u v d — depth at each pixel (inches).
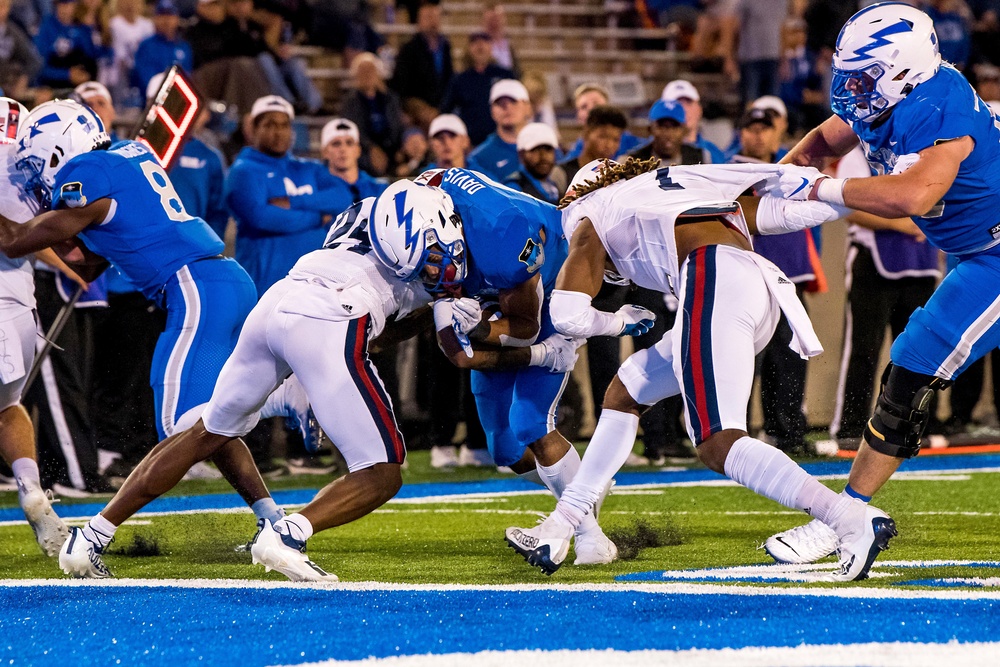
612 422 503.2
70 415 897.5
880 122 497.4
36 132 574.2
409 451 1151.6
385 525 677.9
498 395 562.3
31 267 620.1
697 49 1675.7
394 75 1342.3
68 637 397.1
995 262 516.7
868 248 1002.1
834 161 1006.4
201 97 753.0
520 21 1754.4
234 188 925.8
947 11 1539.1
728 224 489.7
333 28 1473.9
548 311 540.1
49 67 1205.7
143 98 1205.7
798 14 1514.5
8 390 605.3
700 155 949.8
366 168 1175.6
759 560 532.4
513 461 577.9
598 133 920.3
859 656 345.7
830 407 1088.2
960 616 392.8
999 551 548.7
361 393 472.7
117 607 441.7
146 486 510.3
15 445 600.7
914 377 518.3
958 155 478.0
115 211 566.6
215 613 425.7
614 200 494.0
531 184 908.6
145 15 1353.3
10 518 749.9
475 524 679.7
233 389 497.7
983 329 514.0
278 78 1279.5
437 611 419.8
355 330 477.7
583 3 1795.0
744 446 456.1
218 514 734.5
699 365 460.1
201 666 355.6
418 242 477.7
